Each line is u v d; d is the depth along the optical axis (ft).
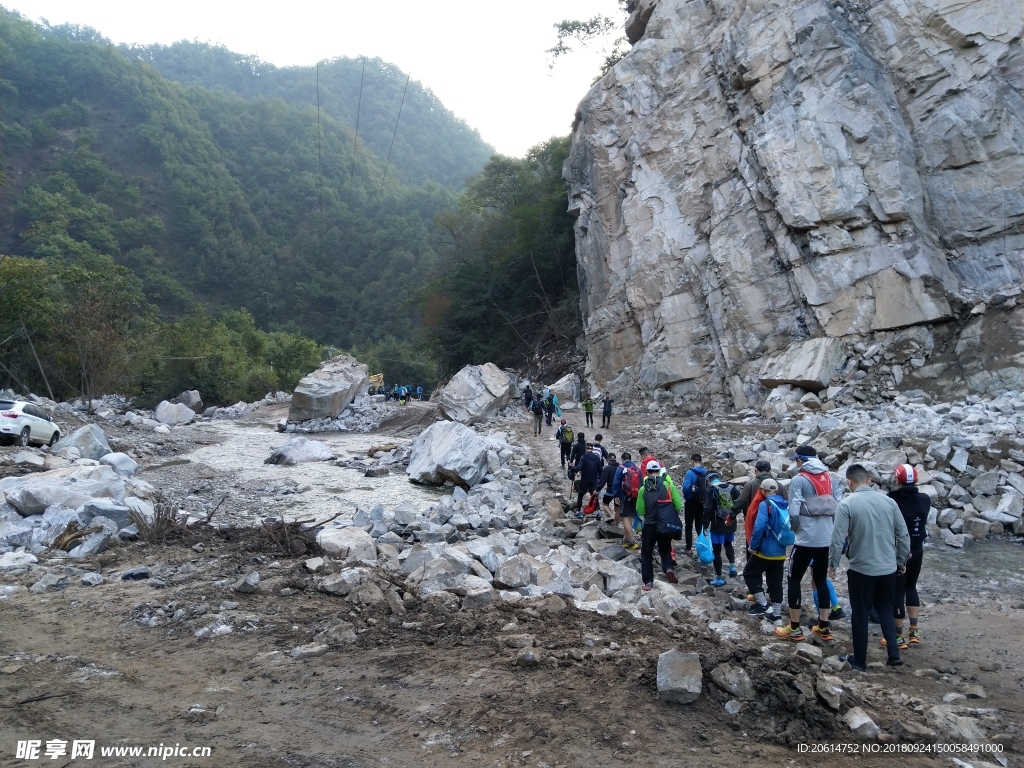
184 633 21.83
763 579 33.04
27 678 18.48
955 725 16.52
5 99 393.50
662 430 74.13
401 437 104.12
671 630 22.79
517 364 150.82
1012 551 38.37
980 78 78.79
